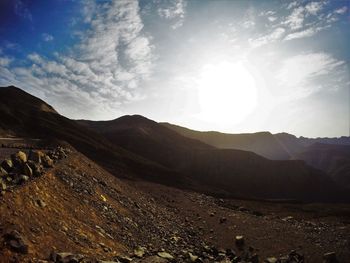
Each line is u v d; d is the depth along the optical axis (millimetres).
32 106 109812
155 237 23672
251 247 26922
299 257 23797
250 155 166250
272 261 22906
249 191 144250
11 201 14375
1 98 102500
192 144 191625
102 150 89812
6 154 28922
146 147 157125
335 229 33156
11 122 88125
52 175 20906
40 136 85938
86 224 18203
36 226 14109
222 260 22266
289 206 65062
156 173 87188
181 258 19906
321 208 63906
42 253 12555
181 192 63000
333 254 22766
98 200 23031
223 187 139250
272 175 158625
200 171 151000
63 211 17547
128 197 30547
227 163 158375
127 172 77750
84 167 28594
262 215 50219
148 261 17062
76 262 12781
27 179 17516
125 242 19453
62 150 29828
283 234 30641
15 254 11414
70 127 105812
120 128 189375
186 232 29922
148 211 30656
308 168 171375
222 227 34656
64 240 14641
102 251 15867
